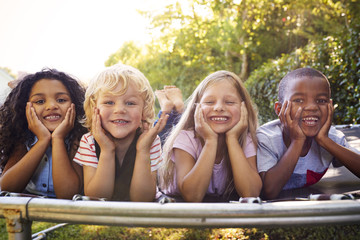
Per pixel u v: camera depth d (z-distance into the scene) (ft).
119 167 4.56
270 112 17.39
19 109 4.78
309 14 32.58
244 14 29.60
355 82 12.21
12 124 4.83
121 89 4.38
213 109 4.65
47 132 4.59
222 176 4.91
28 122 4.61
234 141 4.65
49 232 8.35
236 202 3.49
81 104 4.90
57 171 4.45
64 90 4.75
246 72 33.73
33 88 4.70
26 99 4.76
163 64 42.22
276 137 5.02
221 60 35.14
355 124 11.13
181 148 4.84
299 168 5.22
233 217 3.27
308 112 4.79
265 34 32.40
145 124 4.60
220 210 3.26
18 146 4.90
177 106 7.34
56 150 4.49
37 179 4.92
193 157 4.85
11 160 4.86
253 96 18.53
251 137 5.00
